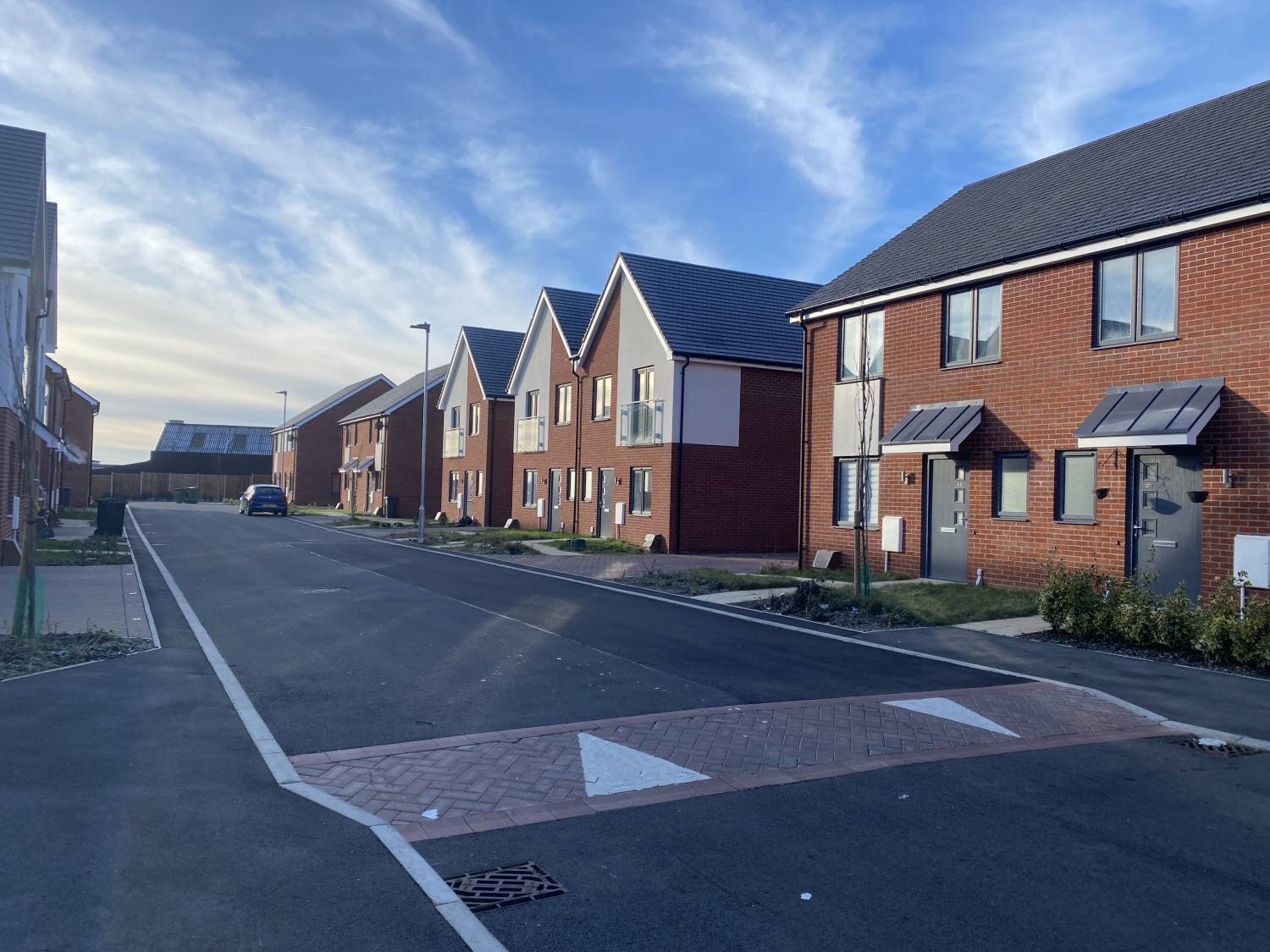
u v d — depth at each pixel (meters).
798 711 7.70
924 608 13.15
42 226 19.39
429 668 9.18
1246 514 11.53
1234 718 7.69
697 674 9.09
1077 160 17.53
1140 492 12.85
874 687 8.70
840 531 18.56
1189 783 6.04
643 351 25.59
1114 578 12.69
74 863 4.42
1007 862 4.69
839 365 18.83
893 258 18.67
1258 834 5.12
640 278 25.84
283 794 5.47
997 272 15.04
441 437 47.88
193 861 4.49
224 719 7.10
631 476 26.11
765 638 11.30
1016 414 14.82
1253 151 12.84
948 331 16.30
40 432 21.84
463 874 4.44
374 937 3.80
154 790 5.46
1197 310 12.23
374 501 48.91
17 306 18.12
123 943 3.69
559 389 31.62
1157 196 13.25
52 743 6.32
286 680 8.58
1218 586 10.94
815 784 5.91
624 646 10.56
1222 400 11.83
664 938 3.86
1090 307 13.67
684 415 23.95
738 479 24.69
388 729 6.96
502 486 37.06
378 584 16.42
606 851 4.75
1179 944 3.87
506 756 6.32
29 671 8.42
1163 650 10.57
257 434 83.81
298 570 18.69
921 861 4.70
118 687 8.00
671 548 23.75
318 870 4.43
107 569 17.73
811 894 4.30
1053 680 9.08
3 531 18.11
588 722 7.22
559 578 17.95
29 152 18.84
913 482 16.80
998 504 15.26
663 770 6.07
